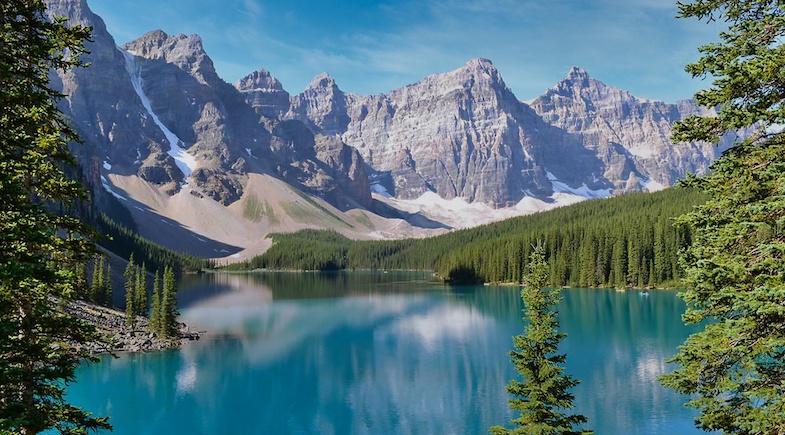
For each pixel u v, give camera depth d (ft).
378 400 172.45
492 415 156.56
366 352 239.50
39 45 45.55
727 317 48.73
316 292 529.04
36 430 44.80
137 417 157.79
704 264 47.06
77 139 49.98
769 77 43.29
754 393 43.91
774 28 44.91
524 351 82.43
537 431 77.41
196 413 161.79
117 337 245.86
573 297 417.90
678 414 148.87
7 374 42.91
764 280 43.32
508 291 504.02
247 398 175.22
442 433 144.15
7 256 43.65
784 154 44.98
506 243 609.01
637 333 263.90
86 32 48.14
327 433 146.10
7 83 44.73
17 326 45.68
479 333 279.08
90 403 169.58
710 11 47.80
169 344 250.98
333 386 188.03
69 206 50.85
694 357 48.62
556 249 564.71
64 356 49.19
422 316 346.54
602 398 163.22
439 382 190.19
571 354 220.02
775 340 42.06
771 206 42.29
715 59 47.14
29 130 46.96
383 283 649.61
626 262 494.18
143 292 316.81
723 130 48.03
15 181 43.57
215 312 377.30
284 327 309.42
